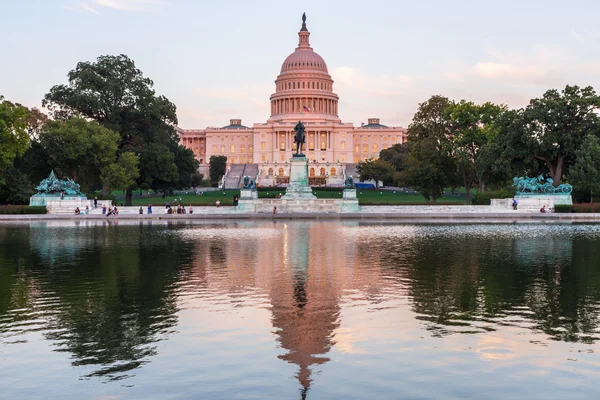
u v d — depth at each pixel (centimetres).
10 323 1772
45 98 9744
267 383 1305
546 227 5306
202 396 1243
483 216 6856
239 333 1659
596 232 4694
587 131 8100
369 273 2591
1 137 7294
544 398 1234
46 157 8625
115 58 10106
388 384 1299
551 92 8275
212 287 2289
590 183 7594
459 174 10069
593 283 2342
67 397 1241
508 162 8175
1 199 8006
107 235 4528
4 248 3600
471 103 9612
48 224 5916
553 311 1889
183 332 1672
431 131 10231
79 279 2469
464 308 1933
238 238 4206
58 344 1572
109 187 8681
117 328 1714
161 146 9788
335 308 1941
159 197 12938
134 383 1311
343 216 6844
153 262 2952
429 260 2989
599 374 1354
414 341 1582
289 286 2303
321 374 1354
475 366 1401
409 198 12075
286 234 4541
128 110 10019
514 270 2664
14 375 1360
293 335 1638
